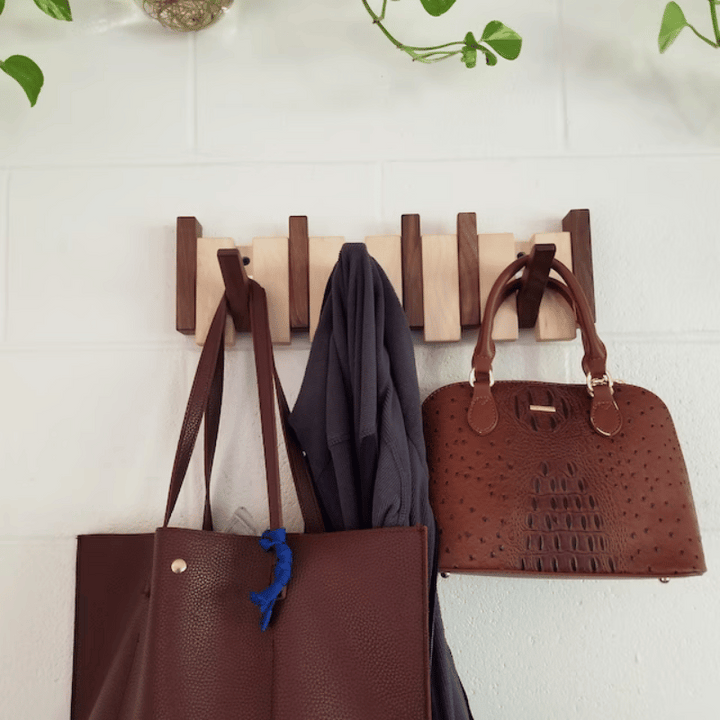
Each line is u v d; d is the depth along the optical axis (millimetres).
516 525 745
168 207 899
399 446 727
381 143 907
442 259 846
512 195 899
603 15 927
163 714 642
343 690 661
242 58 921
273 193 900
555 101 915
